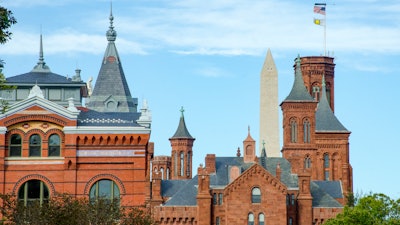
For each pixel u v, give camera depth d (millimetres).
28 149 171125
